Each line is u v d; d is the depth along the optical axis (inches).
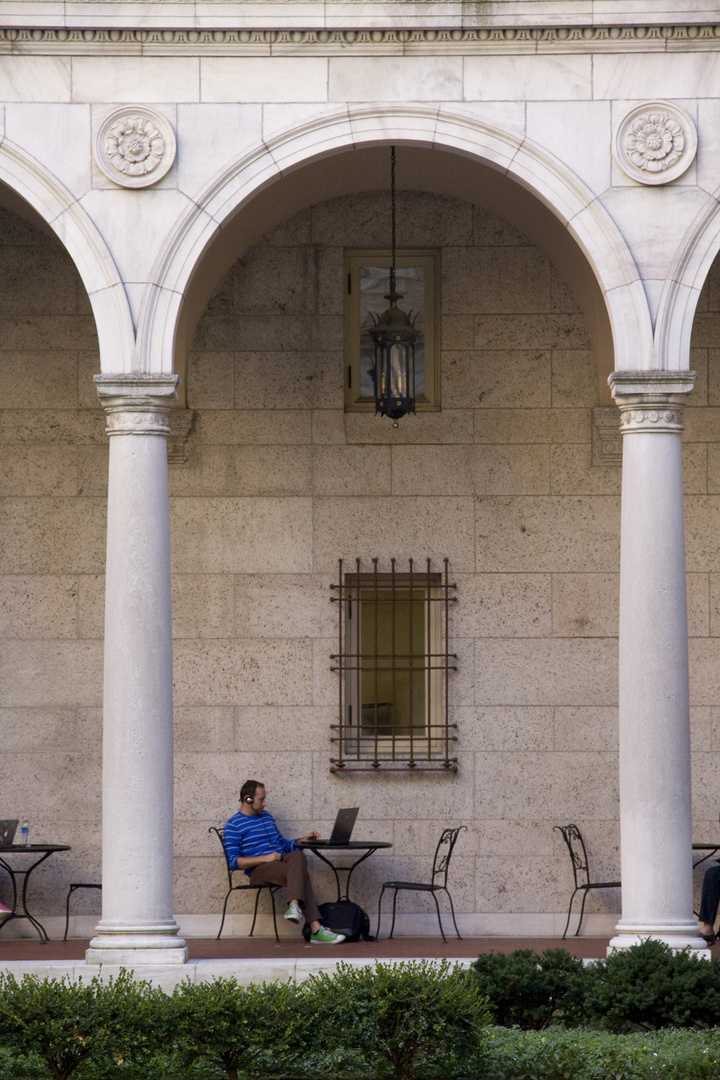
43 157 937.5
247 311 1175.6
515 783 1146.7
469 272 1175.6
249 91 944.9
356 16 938.7
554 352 1171.9
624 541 940.6
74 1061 708.7
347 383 1181.7
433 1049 722.8
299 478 1168.8
